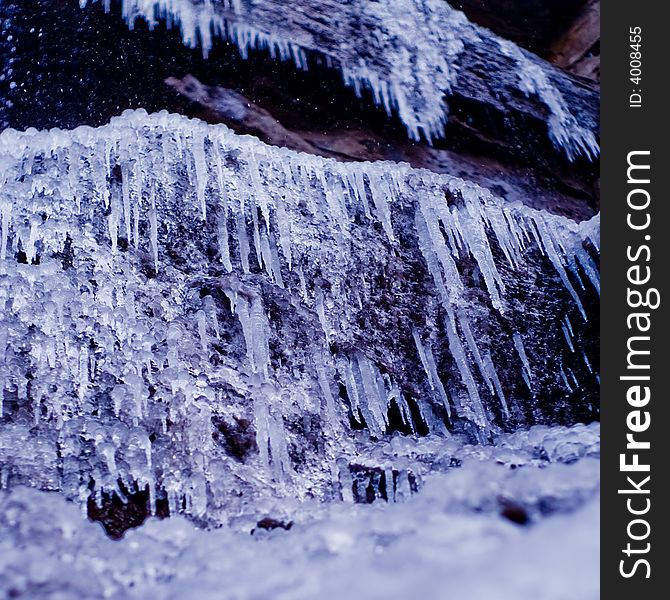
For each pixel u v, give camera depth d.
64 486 3.13
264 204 4.29
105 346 3.60
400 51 6.50
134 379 3.53
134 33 5.49
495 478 2.09
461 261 4.67
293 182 4.46
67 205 3.90
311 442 3.73
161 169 4.16
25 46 5.36
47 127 5.30
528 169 6.81
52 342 3.53
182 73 5.55
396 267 4.48
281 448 3.62
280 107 5.81
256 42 5.84
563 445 2.88
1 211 3.78
